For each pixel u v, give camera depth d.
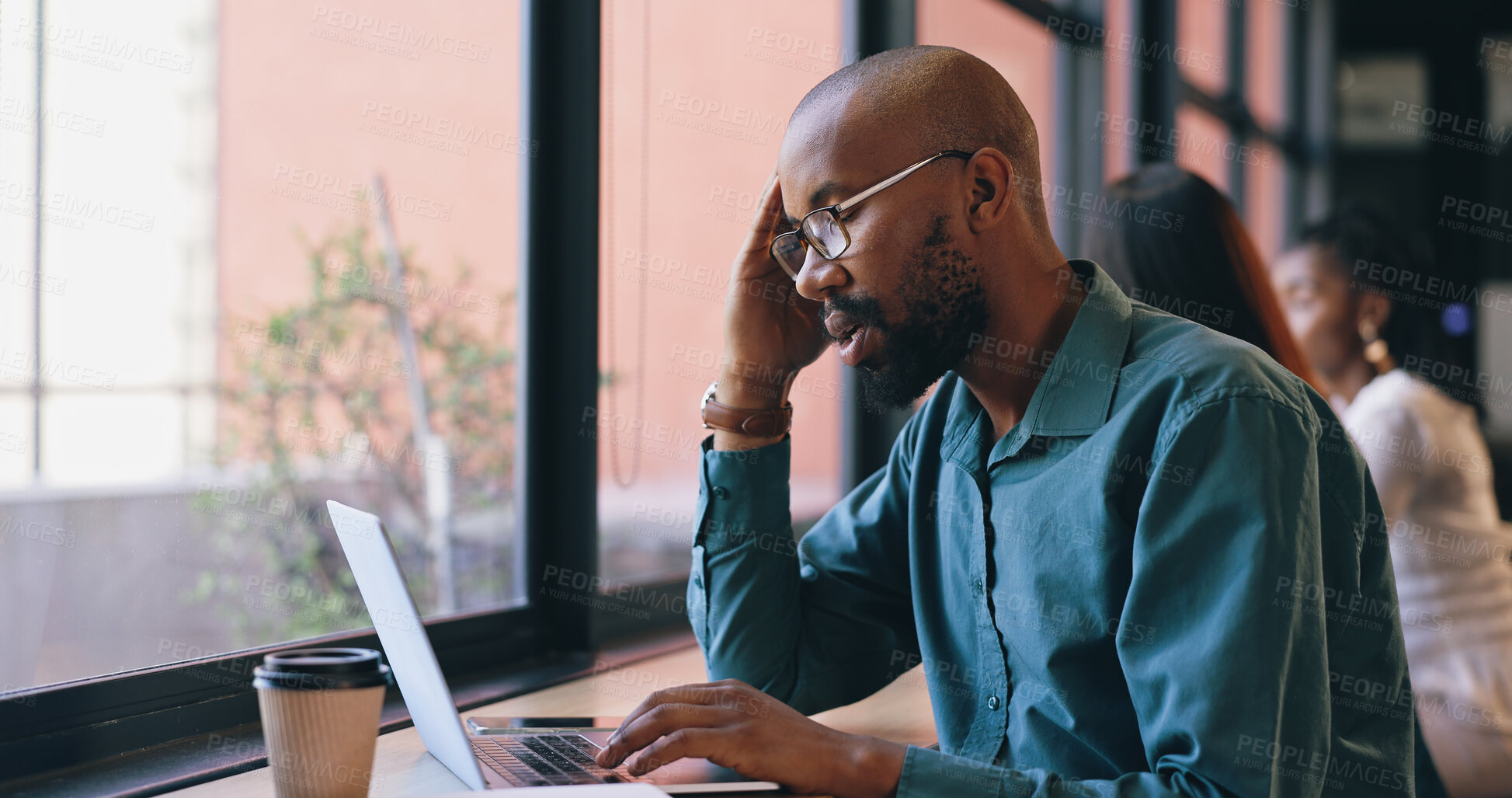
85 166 1.59
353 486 2.39
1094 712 0.98
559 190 1.64
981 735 1.09
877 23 2.23
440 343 2.39
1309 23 6.20
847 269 0.99
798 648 1.25
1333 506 0.95
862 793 0.88
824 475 2.54
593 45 1.63
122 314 1.74
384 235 2.52
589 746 1.02
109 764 1.05
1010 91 1.04
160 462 1.84
